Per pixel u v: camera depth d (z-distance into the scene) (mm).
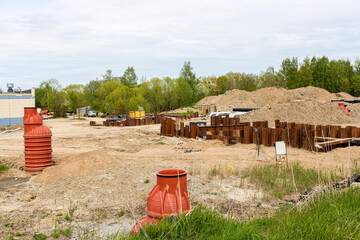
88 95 100188
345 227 5008
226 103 74125
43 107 89500
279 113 35625
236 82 117500
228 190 8547
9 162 12641
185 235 4762
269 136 18312
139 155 15062
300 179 9656
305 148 16719
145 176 9359
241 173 10477
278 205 7457
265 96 75375
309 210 6051
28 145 11273
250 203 7516
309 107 36219
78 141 20328
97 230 6035
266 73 109812
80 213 6867
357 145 17484
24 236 5730
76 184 8961
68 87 93938
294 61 101750
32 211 6996
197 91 112000
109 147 18172
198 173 10219
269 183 9312
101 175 9539
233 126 22078
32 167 11258
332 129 19188
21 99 42562
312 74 100250
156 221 4852
